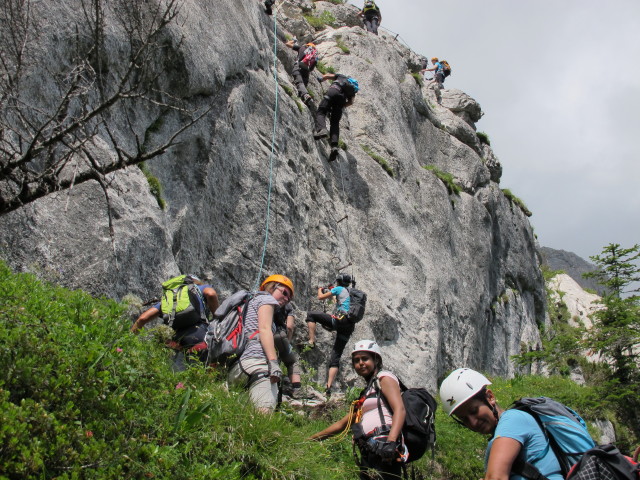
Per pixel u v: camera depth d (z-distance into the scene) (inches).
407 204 656.4
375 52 770.8
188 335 253.3
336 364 398.3
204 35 402.3
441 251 692.7
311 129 549.0
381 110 693.9
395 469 211.5
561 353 888.3
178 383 199.3
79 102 294.7
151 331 229.5
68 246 267.4
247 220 412.8
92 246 275.3
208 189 382.0
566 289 1366.9
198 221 370.0
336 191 560.7
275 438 209.8
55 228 265.9
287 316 330.0
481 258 793.6
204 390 211.8
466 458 394.0
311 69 580.1
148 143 343.0
